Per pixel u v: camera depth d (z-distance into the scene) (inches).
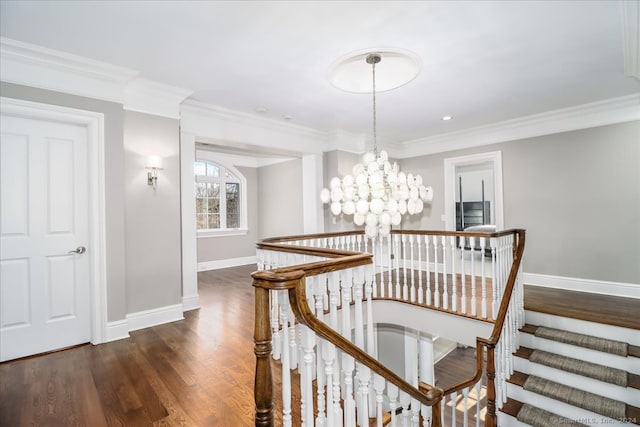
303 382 51.2
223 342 109.0
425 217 222.7
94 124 110.1
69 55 100.3
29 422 67.3
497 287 116.7
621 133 148.8
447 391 82.0
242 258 270.8
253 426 66.2
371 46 97.0
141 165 124.7
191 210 147.6
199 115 150.1
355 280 62.2
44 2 75.0
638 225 145.0
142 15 81.0
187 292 145.6
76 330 108.0
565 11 80.8
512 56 104.2
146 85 123.1
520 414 105.7
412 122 180.4
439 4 77.7
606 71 116.2
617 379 100.1
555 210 167.9
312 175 205.0
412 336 174.2
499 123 181.9
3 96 93.5
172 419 68.3
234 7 78.1
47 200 104.1
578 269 160.7
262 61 106.3
